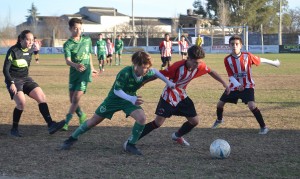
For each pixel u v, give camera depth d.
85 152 5.95
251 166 5.23
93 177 4.82
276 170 5.06
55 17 63.91
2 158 5.62
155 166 5.25
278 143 6.41
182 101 6.07
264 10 63.09
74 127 7.82
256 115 7.04
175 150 6.04
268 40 46.44
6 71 6.86
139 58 5.46
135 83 5.70
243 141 6.56
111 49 27.31
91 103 10.70
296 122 8.01
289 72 20.55
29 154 5.84
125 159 5.58
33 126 7.89
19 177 4.83
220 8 59.47
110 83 15.80
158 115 6.06
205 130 7.39
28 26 64.19
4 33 52.28
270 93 12.47
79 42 7.39
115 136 6.96
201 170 5.07
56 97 11.84
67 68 24.72
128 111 5.80
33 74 20.14
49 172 5.01
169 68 5.92
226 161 5.46
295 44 43.03
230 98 7.29
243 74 7.19
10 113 9.31
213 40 46.50
